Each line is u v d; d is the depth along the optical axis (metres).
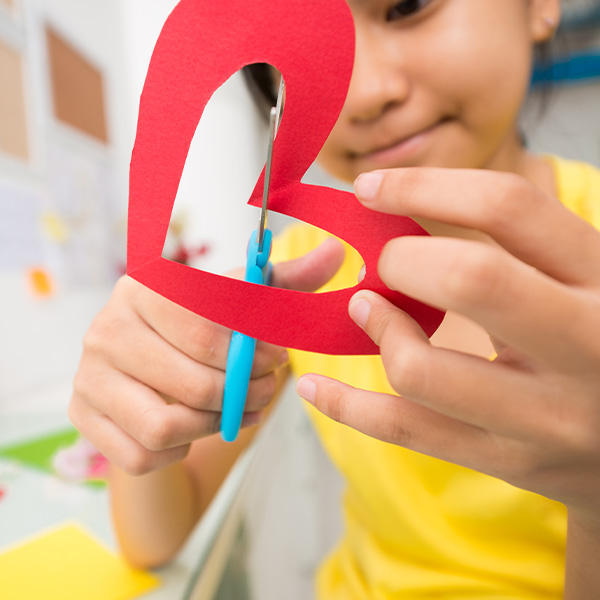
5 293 0.58
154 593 0.27
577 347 0.16
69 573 0.28
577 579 0.21
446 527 0.36
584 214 0.40
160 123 0.18
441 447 0.18
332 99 0.17
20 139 0.61
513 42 0.30
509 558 0.35
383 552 0.40
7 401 0.57
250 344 0.21
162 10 0.94
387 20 0.29
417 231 0.18
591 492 0.18
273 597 0.54
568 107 0.76
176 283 0.19
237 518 0.38
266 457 0.53
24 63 0.63
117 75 0.91
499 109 0.30
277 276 0.24
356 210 0.18
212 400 0.22
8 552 0.30
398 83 0.29
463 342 0.40
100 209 0.82
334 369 0.44
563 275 0.17
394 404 0.18
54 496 0.36
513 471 0.18
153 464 0.24
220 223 0.97
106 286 0.83
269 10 0.17
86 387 0.24
